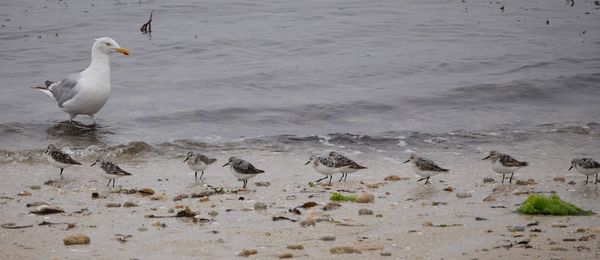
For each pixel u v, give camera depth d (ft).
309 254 37.47
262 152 69.10
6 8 135.44
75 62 103.19
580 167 57.57
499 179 59.67
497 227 43.04
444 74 100.42
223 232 42.04
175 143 70.54
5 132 73.77
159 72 99.09
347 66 102.73
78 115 81.41
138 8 135.74
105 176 56.18
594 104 88.94
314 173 62.08
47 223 43.83
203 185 57.06
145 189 53.42
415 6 144.77
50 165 63.05
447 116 83.30
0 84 92.22
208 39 115.24
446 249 38.22
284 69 100.53
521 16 139.74
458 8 144.66
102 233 41.88
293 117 81.71
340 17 132.57
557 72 100.48
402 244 39.24
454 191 54.85
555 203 47.11
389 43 116.47
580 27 131.95
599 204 50.24
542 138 74.43
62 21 125.80
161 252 38.19
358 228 42.80
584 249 37.91
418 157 58.13
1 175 59.16
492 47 115.65
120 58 105.81
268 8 138.10
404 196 52.95
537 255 36.91
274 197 52.16
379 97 88.63
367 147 71.61
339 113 83.41
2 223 43.93
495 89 92.63
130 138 73.36
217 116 81.56
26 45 110.83
